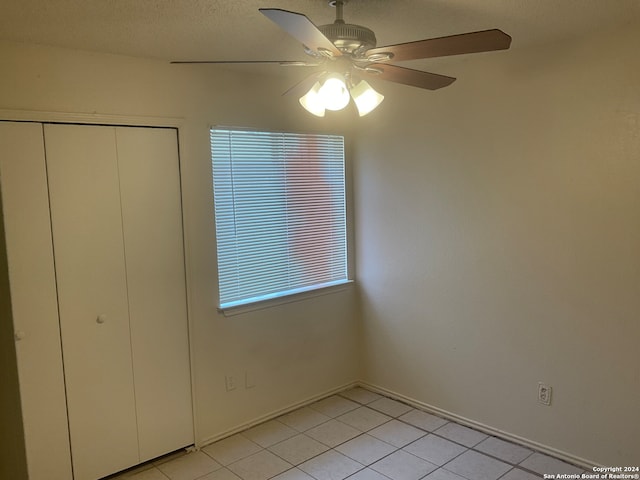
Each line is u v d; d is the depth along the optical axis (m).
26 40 2.43
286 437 3.30
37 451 2.60
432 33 2.52
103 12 2.09
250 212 3.40
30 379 2.56
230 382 3.34
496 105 3.03
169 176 2.98
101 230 2.74
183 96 3.01
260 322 3.48
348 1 2.06
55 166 2.58
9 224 2.46
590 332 2.77
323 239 3.87
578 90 2.69
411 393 3.76
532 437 3.06
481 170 3.15
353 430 3.37
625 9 2.25
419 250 3.57
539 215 2.91
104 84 2.71
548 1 2.13
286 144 3.56
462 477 2.78
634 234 2.56
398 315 3.78
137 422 2.94
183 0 1.98
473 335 3.31
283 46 2.68
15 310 2.49
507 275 3.09
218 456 3.09
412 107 3.49
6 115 2.42
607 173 2.63
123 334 2.86
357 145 3.92
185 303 3.09
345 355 4.05
